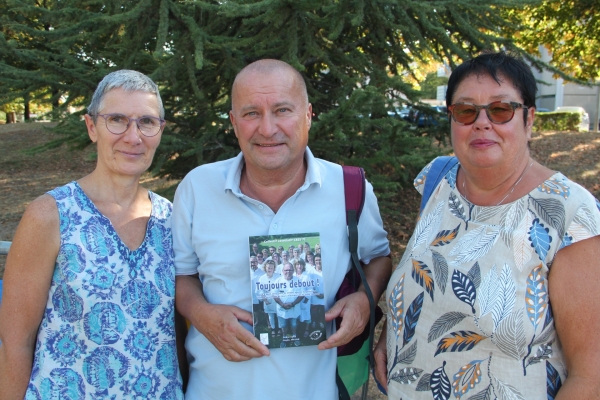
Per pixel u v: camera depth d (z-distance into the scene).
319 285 1.76
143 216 1.84
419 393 1.59
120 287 1.66
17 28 4.22
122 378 1.64
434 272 1.58
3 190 9.94
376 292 1.97
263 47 4.38
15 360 1.57
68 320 1.61
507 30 5.46
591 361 1.32
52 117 4.65
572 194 1.39
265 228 1.86
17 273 1.58
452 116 1.52
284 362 1.77
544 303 1.39
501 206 1.49
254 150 1.81
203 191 1.91
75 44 4.80
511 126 1.44
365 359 2.03
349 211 1.91
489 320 1.42
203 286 1.94
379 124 4.33
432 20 4.54
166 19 3.87
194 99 4.95
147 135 1.75
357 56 4.95
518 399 1.41
